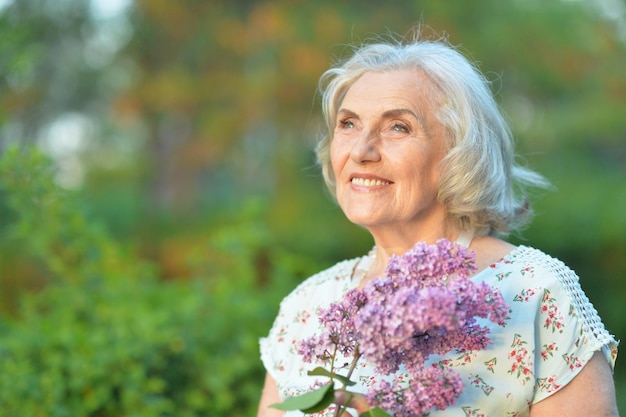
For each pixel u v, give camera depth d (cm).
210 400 315
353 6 1070
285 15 1052
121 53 1229
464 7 1021
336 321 147
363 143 183
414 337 146
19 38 450
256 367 324
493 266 183
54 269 349
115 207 1179
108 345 301
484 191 185
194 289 362
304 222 1025
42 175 340
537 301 175
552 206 945
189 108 1141
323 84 214
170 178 1230
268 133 1180
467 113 184
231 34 1091
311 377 195
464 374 172
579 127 1027
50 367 294
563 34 1026
